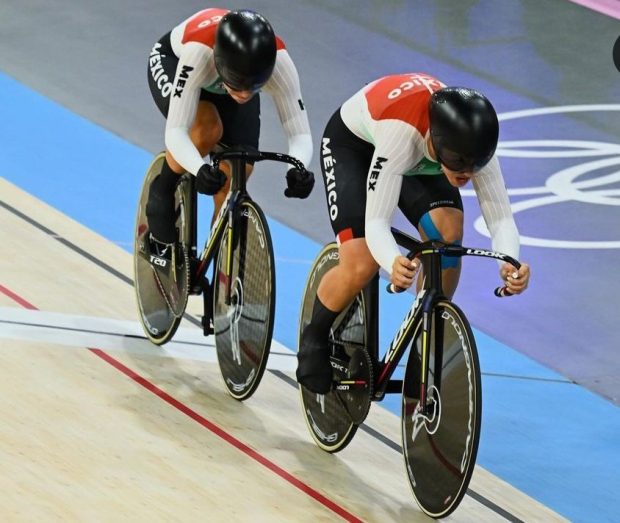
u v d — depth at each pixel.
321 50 21.78
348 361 10.09
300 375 10.26
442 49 22.28
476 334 13.39
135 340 12.35
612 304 14.19
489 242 15.49
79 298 13.12
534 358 12.93
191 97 10.59
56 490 9.34
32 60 20.78
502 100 20.27
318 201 16.56
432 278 9.27
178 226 11.65
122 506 9.20
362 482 10.04
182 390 11.38
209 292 11.50
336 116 10.06
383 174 9.09
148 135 18.23
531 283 14.62
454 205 9.65
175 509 9.24
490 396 12.04
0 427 10.23
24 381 11.15
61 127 18.27
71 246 14.48
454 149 8.47
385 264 8.88
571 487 10.45
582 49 22.69
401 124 9.05
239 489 9.67
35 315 12.56
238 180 10.89
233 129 11.29
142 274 12.33
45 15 22.97
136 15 23.16
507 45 22.69
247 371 11.00
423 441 9.45
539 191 17.08
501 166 17.83
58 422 10.45
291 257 14.91
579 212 16.45
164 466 9.91
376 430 11.15
